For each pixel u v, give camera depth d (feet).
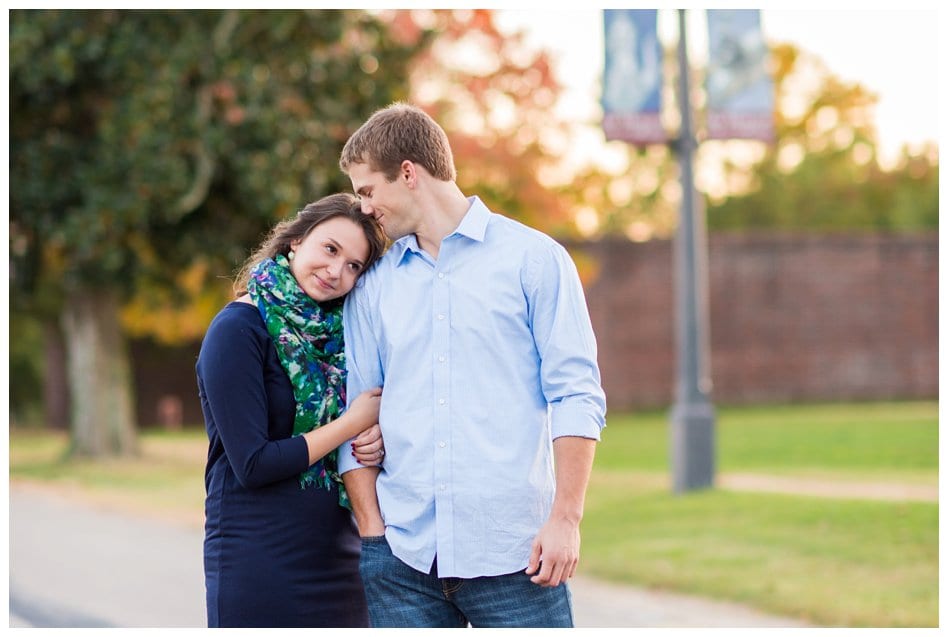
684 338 44.78
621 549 33.06
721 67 44.98
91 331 65.36
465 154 64.03
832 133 142.92
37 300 79.97
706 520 36.58
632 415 91.15
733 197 144.25
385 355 12.17
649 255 94.99
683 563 30.42
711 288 96.37
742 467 51.88
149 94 54.03
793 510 36.68
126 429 66.13
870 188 142.51
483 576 11.69
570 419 11.49
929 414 79.10
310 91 57.47
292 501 12.01
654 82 45.24
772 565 29.35
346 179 57.88
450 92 64.80
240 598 11.87
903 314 97.81
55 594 28.63
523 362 11.82
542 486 11.84
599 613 25.49
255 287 12.10
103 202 55.16
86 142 58.13
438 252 11.98
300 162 57.06
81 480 55.01
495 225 12.03
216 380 11.75
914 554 29.17
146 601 27.76
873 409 87.04
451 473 11.68
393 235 12.19
